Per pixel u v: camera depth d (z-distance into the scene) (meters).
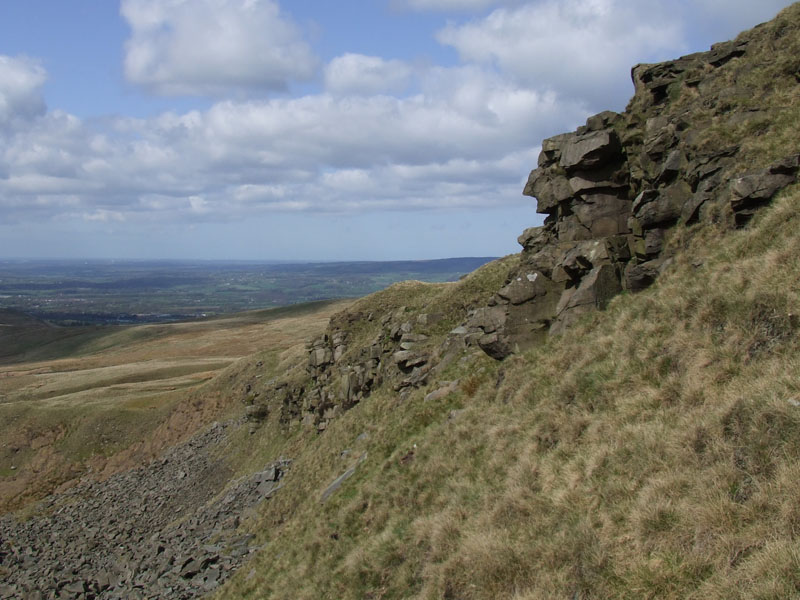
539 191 27.42
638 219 22.44
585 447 14.09
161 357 172.38
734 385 12.33
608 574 9.99
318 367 58.41
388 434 26.77
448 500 16.52
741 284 14.97
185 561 33.53
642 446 12.45
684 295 16.64
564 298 22.98
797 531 8.42
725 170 20.14
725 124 21.72
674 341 15.26
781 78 22.08
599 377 16.55
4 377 154.75
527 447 15.93
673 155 22.20
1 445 85.75
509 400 20.05
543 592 10.54
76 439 86.50
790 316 12.72
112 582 37.38
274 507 36.72
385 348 46.03
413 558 14.94
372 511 19.98
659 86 25.98
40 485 77.00
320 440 42.28
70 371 156.75
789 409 10.30
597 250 22.78
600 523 11.28
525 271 25.12
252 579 24.06
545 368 19.83
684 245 20.25
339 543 19.61
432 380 30.20
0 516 69.69
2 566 50.09
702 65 25.58
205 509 48.38
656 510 10.31
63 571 45.31
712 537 9.26
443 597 12.48
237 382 90.06
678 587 8.87
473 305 43.72
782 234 15.75
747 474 9.98
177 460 75.31
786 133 19.38
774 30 23.98
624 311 19.08
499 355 24.41
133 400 99.19
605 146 23.94
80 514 65.06
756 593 7.88
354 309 62.41
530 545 11.98
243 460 62.56
